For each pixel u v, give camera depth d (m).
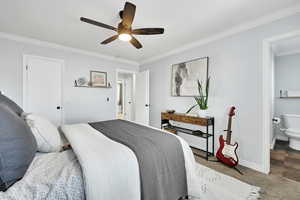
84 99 3.65
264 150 2.02
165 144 1.36
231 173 2.00
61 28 2.41
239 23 2.19
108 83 4.05
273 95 3.43
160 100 3.92
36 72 2.98
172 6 1.78
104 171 0.89
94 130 1.75
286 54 3.51
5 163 0.75
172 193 1.25
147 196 1.04
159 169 1.18
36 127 1.16
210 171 2.05
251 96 2.16
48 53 3.11
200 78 2.85
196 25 2.26
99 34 2.64
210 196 1.53
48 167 0.94
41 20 2.15
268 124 2.03
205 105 2.59
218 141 2.57
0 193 0.71
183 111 3.27
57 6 1.81
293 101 3.43
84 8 1.85
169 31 2.46
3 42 2.63
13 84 2.74
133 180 0.99
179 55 3.35
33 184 0.78
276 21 1.91
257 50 2.09
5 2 1.72
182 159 1.41
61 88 3.29
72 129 1.77
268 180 1.83
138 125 2.14
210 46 2.70
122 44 3.14
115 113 4.21
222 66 2.52
